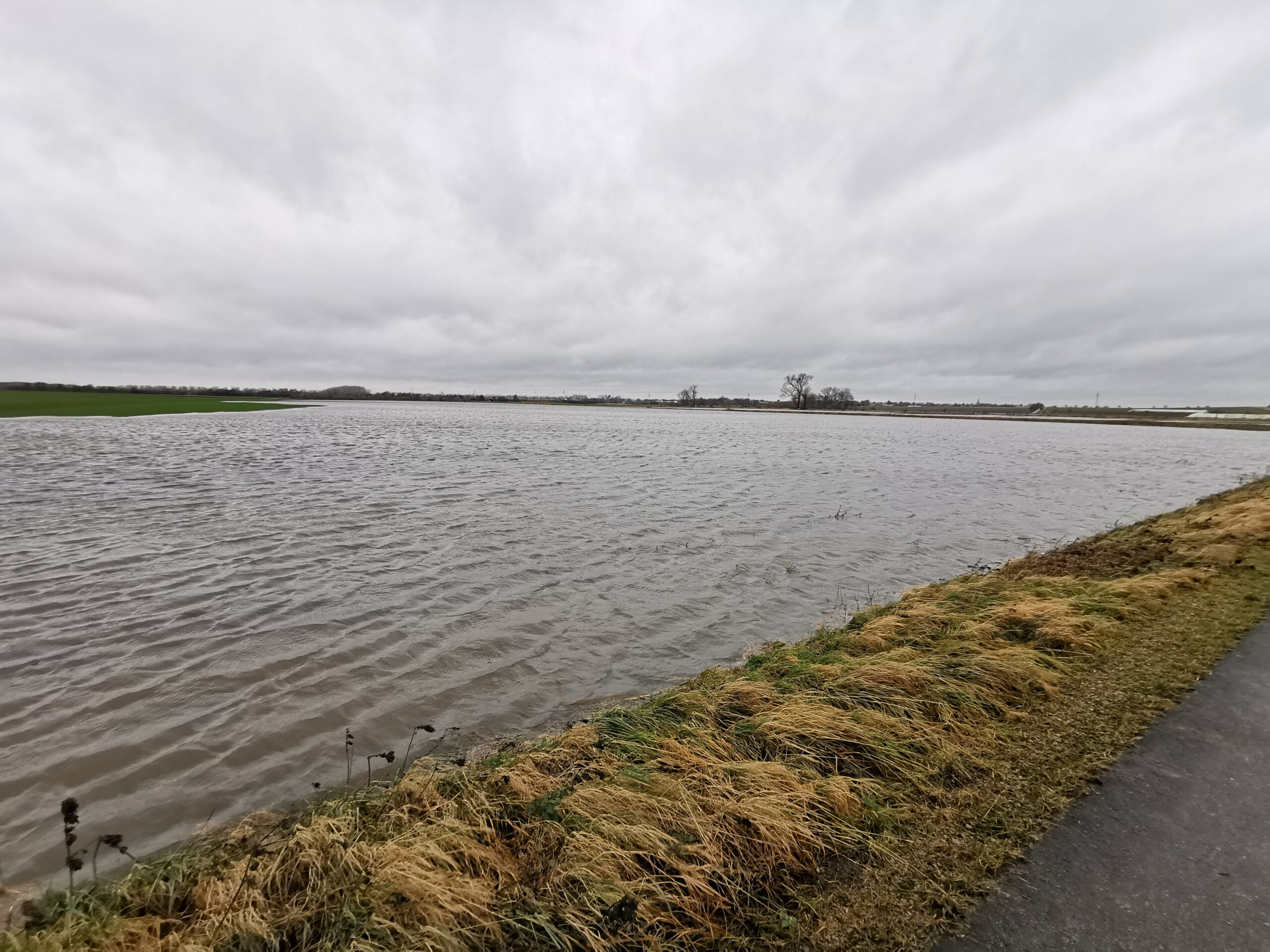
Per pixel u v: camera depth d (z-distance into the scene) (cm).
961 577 1073
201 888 337
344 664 782
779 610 1031
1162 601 768
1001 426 10269
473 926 287
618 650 855
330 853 346
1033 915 284
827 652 716
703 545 1466
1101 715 481
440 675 763
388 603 1004
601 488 2333
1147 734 445
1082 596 788
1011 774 409
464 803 398
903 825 362
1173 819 349
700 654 848
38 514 1588
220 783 538
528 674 773
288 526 1535
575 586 1134
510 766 455
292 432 4956
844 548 1472
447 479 2450
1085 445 5781
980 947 268
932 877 315
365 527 1553
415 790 426
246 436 4384
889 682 559
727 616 995
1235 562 936
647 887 306
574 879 318
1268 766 398
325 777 550
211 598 1002
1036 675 553
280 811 493
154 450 3219
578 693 725
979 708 505
